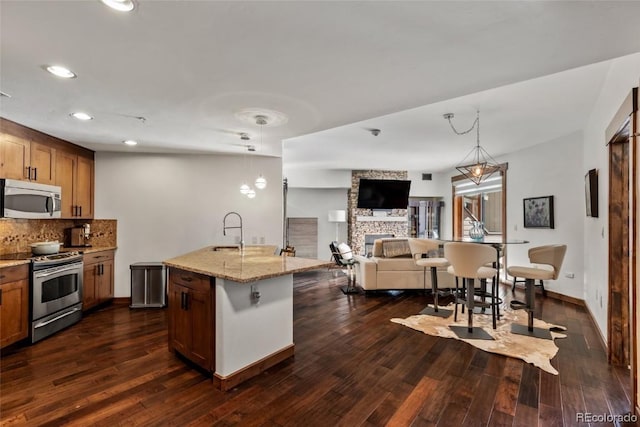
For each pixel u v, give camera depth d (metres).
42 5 1.43
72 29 1.63
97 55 1.91
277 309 2.86
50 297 3.44
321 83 2.30
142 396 2.30
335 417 2.07
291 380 2.53
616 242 2.80
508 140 5.20
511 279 5.96
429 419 2.04
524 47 1.81
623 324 2.76
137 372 2.64
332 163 7.48
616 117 2.56
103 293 4.51
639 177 2.05
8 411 2.11
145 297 4.54
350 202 8.61
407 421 2.02
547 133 4.80
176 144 4.26
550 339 3.32
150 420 2.03
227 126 3.39
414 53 1.88
